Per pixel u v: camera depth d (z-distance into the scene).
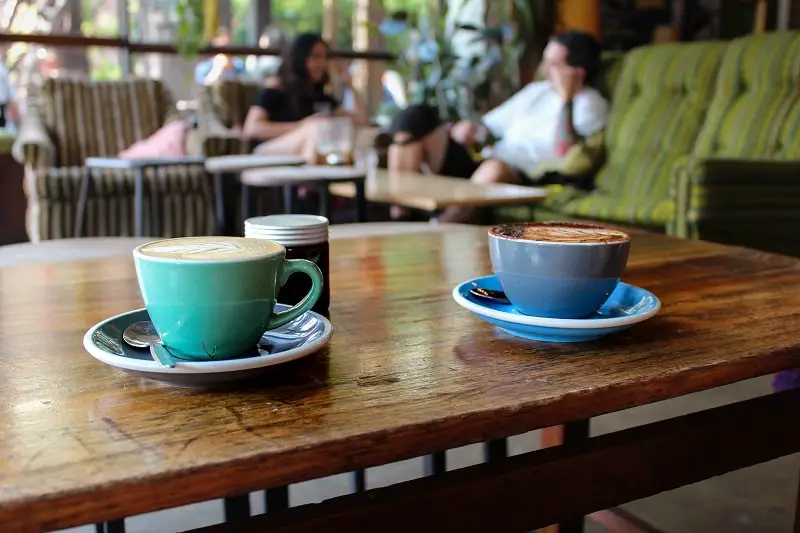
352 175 2.58
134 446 0.48
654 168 3.11
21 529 0.42
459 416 0.53
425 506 0.59
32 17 3.92
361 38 4.86
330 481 1.62
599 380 0.60
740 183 2.44
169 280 0.56
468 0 4.45
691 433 0.70
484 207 3.11
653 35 4.77
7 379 0.60
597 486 0.66
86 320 0.79
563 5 4.45
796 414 0.77
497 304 0.77
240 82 4.13
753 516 1.49
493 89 4.28
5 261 1.54
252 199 3.66
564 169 3.22
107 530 1.07
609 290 0.70
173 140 3.48
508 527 0.63
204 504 1.55
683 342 0.70
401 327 0.76
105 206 3.27
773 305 0.84
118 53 4.11
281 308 0.74
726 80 3.05
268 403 0.55
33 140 3.17
